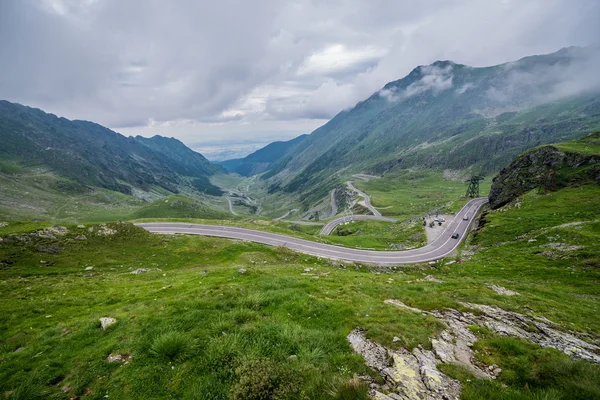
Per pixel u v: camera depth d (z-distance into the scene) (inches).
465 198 6235.2
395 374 433.4
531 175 3663.9
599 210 2411.4
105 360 501.4
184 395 415.5
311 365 439.2
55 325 713.0
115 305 873.5
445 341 538.9
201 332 555.2
